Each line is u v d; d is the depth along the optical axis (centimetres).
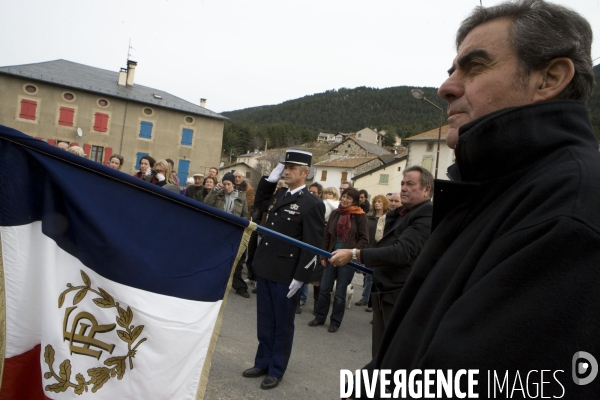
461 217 91
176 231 205
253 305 628
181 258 204
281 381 380
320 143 10431
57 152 188
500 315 61
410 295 97
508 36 90
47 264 184
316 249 271
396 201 612
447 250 87
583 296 57
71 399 184
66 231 190
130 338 193
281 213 381
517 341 58
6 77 3247
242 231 215
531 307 58
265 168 5978
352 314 668
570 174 68
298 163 384
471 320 63
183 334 200
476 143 85
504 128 82
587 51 89
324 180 4694
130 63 3684
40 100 3328
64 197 189
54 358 182
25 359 184
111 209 195
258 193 432
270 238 381
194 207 208
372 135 7894
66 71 3572
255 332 503
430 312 82
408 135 9231
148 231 200
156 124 3622
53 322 183
